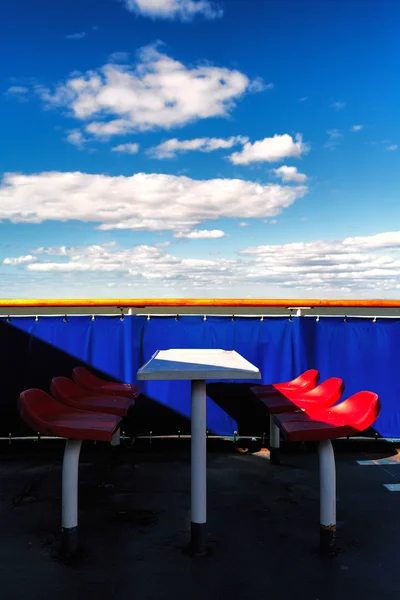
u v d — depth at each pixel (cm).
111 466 465
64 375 519
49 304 526
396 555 294
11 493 397
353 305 525
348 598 249
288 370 521
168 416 520
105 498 386
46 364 518
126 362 520
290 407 397
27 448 519
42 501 380
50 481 425
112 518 348
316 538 316
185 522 341
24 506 370
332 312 562
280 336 523
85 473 445
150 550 300
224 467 463
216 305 527
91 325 521
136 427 521
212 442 534
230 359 381
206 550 300
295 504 373
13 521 343
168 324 525
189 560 288
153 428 520
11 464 473
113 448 511
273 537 318
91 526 335
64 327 520
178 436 520
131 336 521
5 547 304
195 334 524
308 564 283
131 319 521
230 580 266
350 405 346
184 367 318
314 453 508
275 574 272
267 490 403
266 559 289
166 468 459
